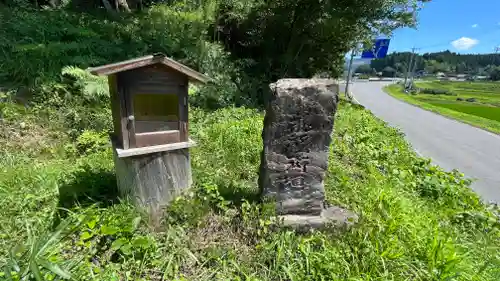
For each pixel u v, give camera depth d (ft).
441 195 11.55
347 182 10.40
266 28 31.30
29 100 13.65
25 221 6.40
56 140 12.21
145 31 23.93
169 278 5.62
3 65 14.42
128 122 6.43
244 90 26.45
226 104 22.82
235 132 14.49
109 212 6.65
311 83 7.09
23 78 14.23
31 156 10.82
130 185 6.88
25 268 4.70
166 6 29.40
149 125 6.81
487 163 18.57
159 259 5.97
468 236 8.70
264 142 7.40
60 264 5.01
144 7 33.88
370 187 10.27
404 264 6.23
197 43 24.40
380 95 82.64
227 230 7.10
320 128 7.30
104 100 15.65
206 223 7.18
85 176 8.18
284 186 7.54
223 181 9.46
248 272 5.95
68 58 16.69
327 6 28.40
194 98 20.81
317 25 30.35
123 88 6.19
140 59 6.07
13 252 5.30
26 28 17.94
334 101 7.18
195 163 10.66
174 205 7.11
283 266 5.92
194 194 7.70
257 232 6.88
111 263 5.57
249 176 10.63
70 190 7.25
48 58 15.87
